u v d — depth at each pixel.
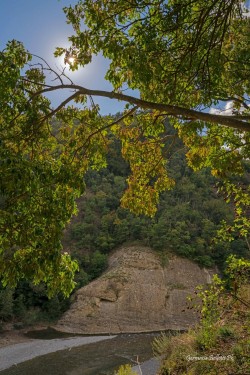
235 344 5.07
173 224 40.03
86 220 41.94
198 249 36.78
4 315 25.81
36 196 3.94
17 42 5.01
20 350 20.44
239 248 30.56
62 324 27.89
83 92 5.20
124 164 52.28
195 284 33.50
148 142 7.05
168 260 35.50
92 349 20.94
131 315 29.47
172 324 28.67
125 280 32.47
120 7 5.09
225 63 5.24
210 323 4.98
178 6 4.61
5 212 3.57
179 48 5.14
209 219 40.62
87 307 29.69
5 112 4.44
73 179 4.87
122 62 5.18
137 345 21.91
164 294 31.81
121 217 42.50
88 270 35.88
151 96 5.22
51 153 5.79
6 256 4.25
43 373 16.19
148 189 7.54
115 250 38.69
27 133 4.86
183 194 45.59
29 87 5.43
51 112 5.27
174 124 6.56
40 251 4.05
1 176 3.38
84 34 5.27
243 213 5.28
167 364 6.67
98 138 6.32
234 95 5.79
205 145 6.60
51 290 4.50
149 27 4.63
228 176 5.89
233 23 5.47
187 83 5.08
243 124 4.32
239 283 4.43
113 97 5.03
